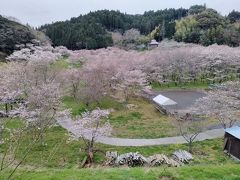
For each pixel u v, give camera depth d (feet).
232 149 96.58
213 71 235.81
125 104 166.71
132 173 49.03
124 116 148.05
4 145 76.23
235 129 100.32
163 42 371.15
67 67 213.66
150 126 130.82
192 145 105.70
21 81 137.90
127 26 492.95
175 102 160.56
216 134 117.70
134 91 179.22
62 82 163.53
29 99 111.45
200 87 218.18
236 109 130.72
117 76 178.19
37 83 145.07
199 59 235.40
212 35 354.54
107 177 47.57
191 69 230.89
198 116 131.85
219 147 104.17
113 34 416.46
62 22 432.66
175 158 88.79
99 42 369.71
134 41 405.39
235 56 235.40
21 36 279.08
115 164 84.02
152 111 158.30
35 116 93.81
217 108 127.13
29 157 88.38
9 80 136.36
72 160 91.97
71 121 128.06
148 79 219.00
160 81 219.61
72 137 105.91
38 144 100.42
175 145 105.50
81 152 98.37
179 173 49.14
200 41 357.82
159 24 460.96
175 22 440.04
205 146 105.40
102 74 178.29
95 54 273.75
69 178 47.93
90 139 103.81
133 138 113.70
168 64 228.84
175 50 255.70
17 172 51.78
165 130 123.03
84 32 376.27
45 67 164.55
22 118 98.48
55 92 120.37
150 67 221.25
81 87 170.91
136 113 153.28
